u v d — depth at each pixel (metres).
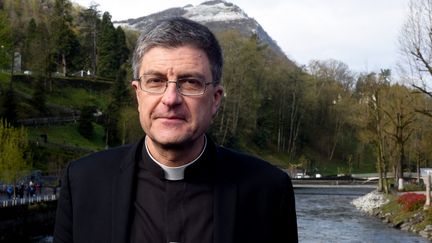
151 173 2.87
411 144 57.28
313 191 64.88
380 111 49.50
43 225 32.12
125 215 2.81
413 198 35.41
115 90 70.75
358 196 58.84
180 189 2.85
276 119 92.88
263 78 87.94
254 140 88.88
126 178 2.87
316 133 97.81
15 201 31.62
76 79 86.81
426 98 45.41
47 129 65.38
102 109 81.06
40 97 69.56
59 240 3.03
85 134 68.31
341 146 97.19
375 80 51.78
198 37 2.79
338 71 112.19
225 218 2.81
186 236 2.79
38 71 75.06
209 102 2.84
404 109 47.34
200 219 2.82
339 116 95.62
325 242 26.38
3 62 61.97
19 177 36.09
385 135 51.75
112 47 95.69
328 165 92.94
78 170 3.02
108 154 3.06
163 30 2.77
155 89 2.78
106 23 97.81
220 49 2.93
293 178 75.19
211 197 2.86
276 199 3.00
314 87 95.94
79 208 2.93
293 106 91.81
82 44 106.56
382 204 41.84
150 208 2.83
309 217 38.19
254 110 81.75
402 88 46.44
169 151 2.78
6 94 57.41
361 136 59.91
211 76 2.82
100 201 2.89
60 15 95.31
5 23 64.12
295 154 92.25
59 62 93.69
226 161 2.99
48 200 33.78
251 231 2.88
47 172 50.28
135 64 2.88
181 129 2.73
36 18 103.81
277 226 3.02
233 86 75.19
